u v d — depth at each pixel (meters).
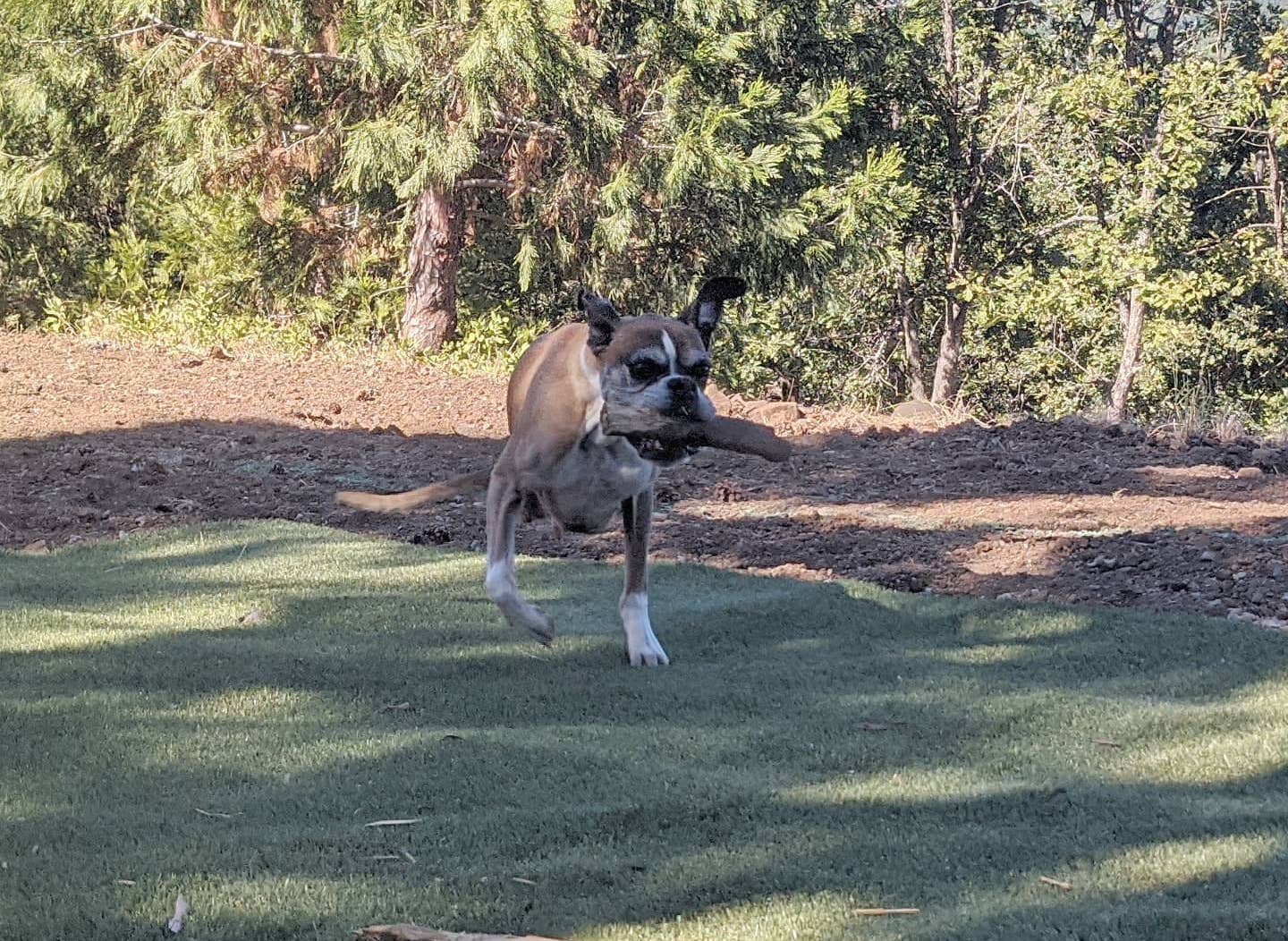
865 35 26.28
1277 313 31.73
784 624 7.26
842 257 22.09
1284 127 27.50
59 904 3.91
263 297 22.34
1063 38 31.86
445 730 5.50
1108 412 16.19
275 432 13.33
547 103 18.48
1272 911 3.88
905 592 8.16
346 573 8.38
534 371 6.43
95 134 20.11
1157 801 4.79
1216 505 10.77
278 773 5.00
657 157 19.41
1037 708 5.85
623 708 5.82
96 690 5.95
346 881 4.10
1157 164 27.94
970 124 31.47
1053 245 32.88
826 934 3.79
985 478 12.14
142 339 18.77
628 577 6.64
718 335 28.81
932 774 5.07
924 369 36.44
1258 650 6.66
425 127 17.94
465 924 3.86
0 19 18.72
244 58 18.56
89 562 8.67
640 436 5.75
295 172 19.45
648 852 4.34
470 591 7.96
